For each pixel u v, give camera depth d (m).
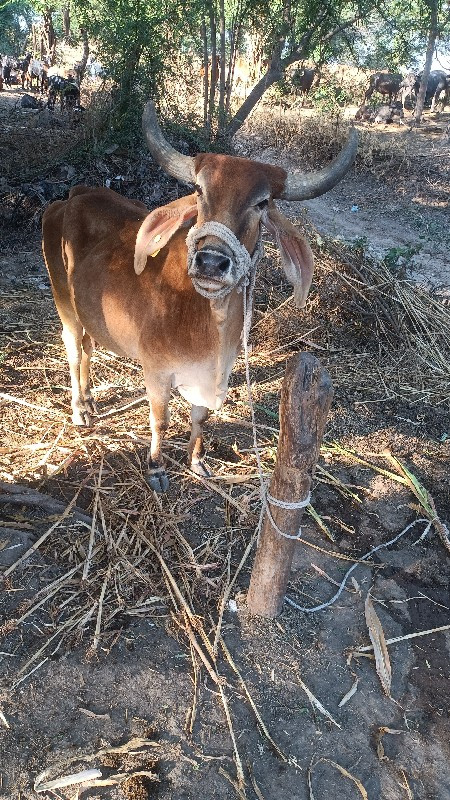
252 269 1.54
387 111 8.50
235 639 1.70
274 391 2.72
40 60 10.45
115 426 2.36
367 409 2.73
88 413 2.36
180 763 1.42
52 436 2.29
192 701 1.54
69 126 5.51
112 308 1.91
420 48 7.74
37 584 1.75
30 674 1.54
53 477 2.11
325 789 1.42
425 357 3.11
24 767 1.38
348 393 2.82
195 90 6.03
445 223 5.58
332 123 7.09
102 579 1.79
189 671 1.61
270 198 1.48
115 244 1.94
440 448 2.56
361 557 2.02
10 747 1.41
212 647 1.65
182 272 1.70
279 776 1.44
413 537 2.13
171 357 1.76
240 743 1.48
